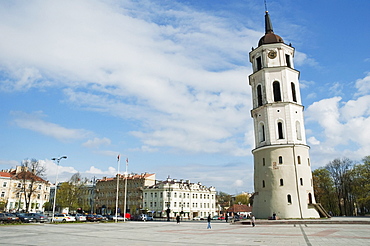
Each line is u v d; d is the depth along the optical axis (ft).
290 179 160.25
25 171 280.72
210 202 394.32
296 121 173.37
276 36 192.03
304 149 168.45
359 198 248.11
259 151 174.70
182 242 66.95
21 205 341.62
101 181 417.90
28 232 95.91
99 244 63.26
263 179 168.35
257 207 168.55
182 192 359.05
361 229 102.53
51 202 389.19
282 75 178.91
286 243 63.10
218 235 85.66
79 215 204.95
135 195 371.97
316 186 263.49
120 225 151.23
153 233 95.20
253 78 191.11
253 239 72.28
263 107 177.37
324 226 120.57
